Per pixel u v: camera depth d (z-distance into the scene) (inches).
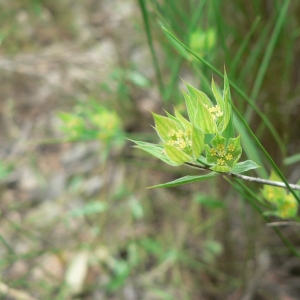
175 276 16.9
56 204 19.7
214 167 7.4
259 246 16.8
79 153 21.5
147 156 20.5
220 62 16.6
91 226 18.6
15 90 23.9
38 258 18.0
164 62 21.1
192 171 18.4
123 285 17.3
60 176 20.7
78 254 17.8
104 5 26.7
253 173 14.5
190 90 7.6
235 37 15.7
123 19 24.1
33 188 20.5
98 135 15.0
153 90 21.7
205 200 15.1
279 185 8.2
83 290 17.1
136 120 21.0
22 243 18.4
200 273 17.8
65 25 25.3
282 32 15.4
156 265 18.1
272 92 16.0
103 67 23.0
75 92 22.8
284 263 17.3
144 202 19.2
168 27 12.7
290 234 17.1
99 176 20.3
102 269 17.7
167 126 7.6
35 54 23.9
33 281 17.3
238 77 16.2
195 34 13.6
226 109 7.4
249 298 16.6
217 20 12.7
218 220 17.8
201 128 7.4
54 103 23.0
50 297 16.3
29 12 24.7
